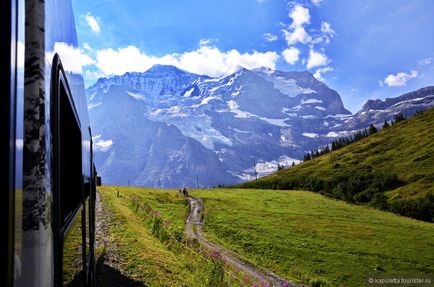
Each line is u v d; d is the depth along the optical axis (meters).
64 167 3.41
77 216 4.33
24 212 2.02
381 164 169.12
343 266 60.56
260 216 94.69
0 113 1.76
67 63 3.73
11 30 1.83
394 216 107.94
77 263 4.20
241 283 28.89
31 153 2.09
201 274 20.31
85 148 6.59
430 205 108.19
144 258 19.84
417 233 86.69
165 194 114.00
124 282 15.45
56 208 2.58
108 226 27.67
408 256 68.62
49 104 2.48
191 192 129.62
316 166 196.50
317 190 150.00
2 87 1.77
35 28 2.18
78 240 4.37
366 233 83.88
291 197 131.50
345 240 76.75
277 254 63.09
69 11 4.34
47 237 2.21
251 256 59.00
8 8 1.83
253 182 195.12
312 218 96.75
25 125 2.10
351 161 186.00
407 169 151.75
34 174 2.08
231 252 58.38
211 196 122.44
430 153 160.25
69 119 3.77
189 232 68.38
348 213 107.50
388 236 82.44
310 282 49.69
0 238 1.71
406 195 124.88
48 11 2.46
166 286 16.53
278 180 179.25
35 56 2.17
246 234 73.44
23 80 2.01
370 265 62.31
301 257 63.16
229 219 86.44
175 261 21.92
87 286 5.36
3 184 1.73
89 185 7.68
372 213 109.69
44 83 2.24
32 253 2.01
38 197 2.08
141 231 29.05
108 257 18.50
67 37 3.87
